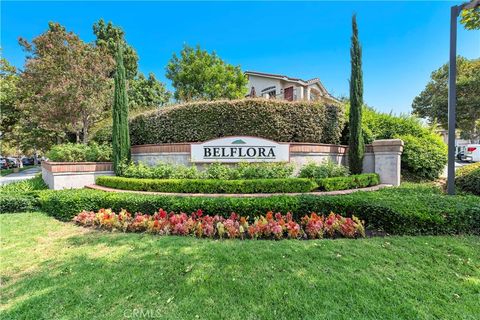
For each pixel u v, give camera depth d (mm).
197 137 7242
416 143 7613
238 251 3154
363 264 2740
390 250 3082
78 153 7746
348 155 7348
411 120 8734
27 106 11805
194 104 7312
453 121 5047
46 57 10867
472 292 2223
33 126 15508
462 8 4902
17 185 7910
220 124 7086
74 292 2355
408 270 2605
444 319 1896
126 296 2271
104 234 4035
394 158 6770
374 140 7465
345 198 4223
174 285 2424
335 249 3156
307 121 7137
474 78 19031
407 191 5336
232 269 2701
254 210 4250
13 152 34062
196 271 2682
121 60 7648
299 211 4203
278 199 4324
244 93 18609
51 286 2471
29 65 10945
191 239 3678
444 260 2793
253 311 2031
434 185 6547
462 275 2502
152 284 2451
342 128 8000
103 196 4977
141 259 3010
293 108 7051
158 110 7918
